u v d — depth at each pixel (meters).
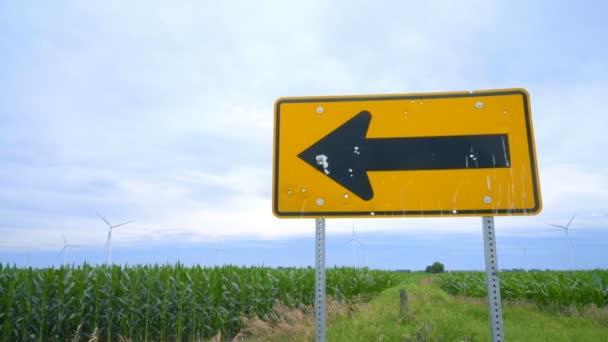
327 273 13.67
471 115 3.43
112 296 8.05
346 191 3.41
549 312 11.13
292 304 10.63
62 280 7.71
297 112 3.58
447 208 3.29
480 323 8.09
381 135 3.48
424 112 3.49
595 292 10.79
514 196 3.25
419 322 7.05
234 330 9.51
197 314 9.02
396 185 3.38
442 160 3.38
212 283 9.44
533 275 14.36
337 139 3.50
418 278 28.98
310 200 3.42
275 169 3.50
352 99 3.57
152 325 8.55
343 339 6.27
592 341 6.62
